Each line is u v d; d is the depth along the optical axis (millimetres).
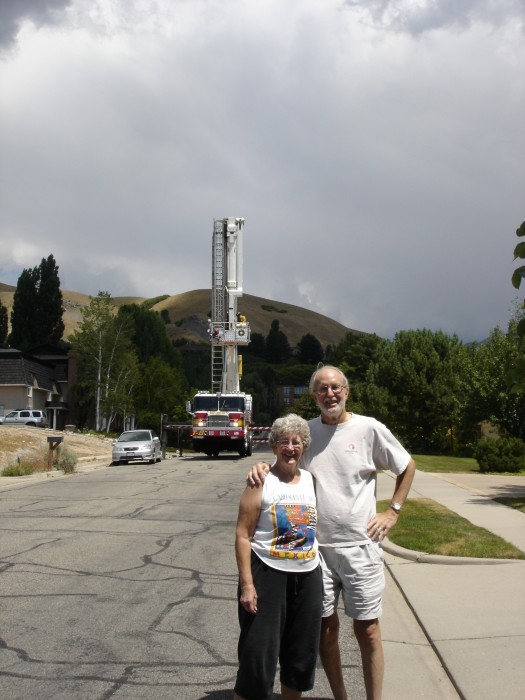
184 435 54500
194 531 12539
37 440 36375
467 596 7840
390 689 5539
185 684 5551
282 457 4836
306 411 55469
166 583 8695
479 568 9172
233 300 36875
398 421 48406
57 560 9930
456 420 47219
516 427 41375
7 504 16359
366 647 4992
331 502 5039
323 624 5102
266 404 131375
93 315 63719
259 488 4727
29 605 7672
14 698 5254
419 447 49125
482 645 6238
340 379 5176
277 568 4641
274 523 4676
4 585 8523
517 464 25812
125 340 64062
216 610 7559
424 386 47469
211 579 8930
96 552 10523
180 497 17969
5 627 6914
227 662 6039
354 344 80312
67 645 6422
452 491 17703
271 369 143250
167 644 6473
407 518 12734
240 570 4637
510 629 6609
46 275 92125
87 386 64438
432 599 7785
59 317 92812
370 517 5102
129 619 7211
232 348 37312
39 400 65188
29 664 5949
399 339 51781
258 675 4531
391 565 9516
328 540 5039
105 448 43562
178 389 69312
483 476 23562
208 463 33438
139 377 66438
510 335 41438
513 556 9500
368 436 5156
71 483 21984
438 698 5344
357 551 4996
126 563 9797
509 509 13992
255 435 41375
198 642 6535
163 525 13195
